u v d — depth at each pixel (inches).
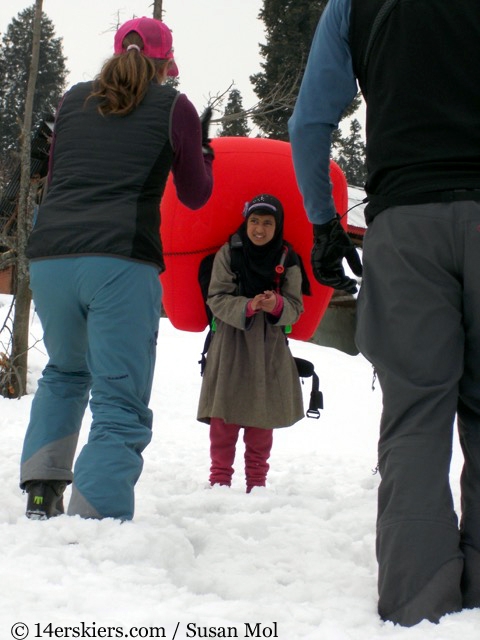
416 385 86.0
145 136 116.5
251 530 125.7
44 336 120.0
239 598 91.9
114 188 114.8
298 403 173.2
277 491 170.7
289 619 78.9
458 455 261.9
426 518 82.7
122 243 112.3
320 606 85.4
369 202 92.7
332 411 347.6
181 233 176.4
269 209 165.2
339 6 95.3
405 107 88.5
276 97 420.2
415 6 89.2
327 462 236.7
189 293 180.5
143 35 123.9
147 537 99.4
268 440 173.6
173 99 119.1
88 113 119.3
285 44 1040.2
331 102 97.1
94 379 113.8
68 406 120.6
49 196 118.2
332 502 151.1
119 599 79.5
